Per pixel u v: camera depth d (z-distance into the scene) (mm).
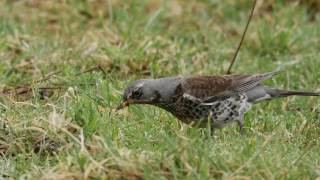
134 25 16719
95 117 11727
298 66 15531
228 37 17266
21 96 13523
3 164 10977
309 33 17109
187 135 11352
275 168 10102
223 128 12258
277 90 12320
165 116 12453
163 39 16109
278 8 18375
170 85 11805
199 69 15258
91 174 10078
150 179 9859
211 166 10055
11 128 11664
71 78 13977
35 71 14797
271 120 12633
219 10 18422
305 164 10211
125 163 10070
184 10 18203
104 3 18156
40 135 11539
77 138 11234
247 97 12055
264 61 15781
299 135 12016
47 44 16062
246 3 18562
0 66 14656
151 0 18297
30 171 10625
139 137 11250
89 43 15984
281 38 16578
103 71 14656
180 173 10008
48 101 13094
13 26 16859
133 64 14977
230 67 14625
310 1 18609
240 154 10328
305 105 13703
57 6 18062
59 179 10070
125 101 11891
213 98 11758
